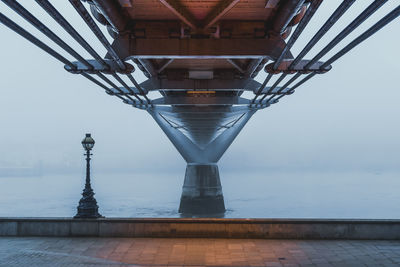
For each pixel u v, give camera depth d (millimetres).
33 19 11219
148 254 11219
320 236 12766
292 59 22125
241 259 10742
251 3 19078
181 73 34375
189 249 11711
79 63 22109
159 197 171375
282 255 11070
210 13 20172
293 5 16594
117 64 22375
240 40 21609
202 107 55188
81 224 13328
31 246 12086
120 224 13242
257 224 12891
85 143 14906
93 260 10703
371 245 11992
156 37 21594
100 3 16297
